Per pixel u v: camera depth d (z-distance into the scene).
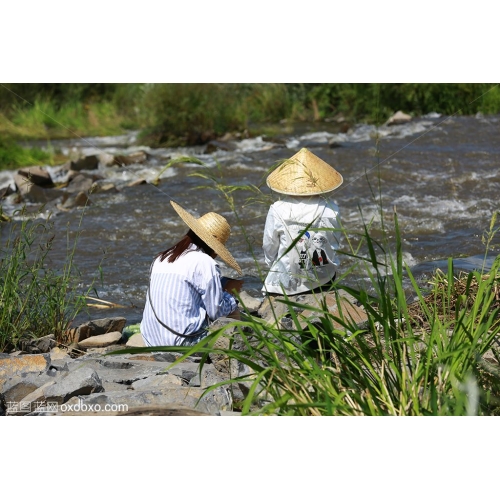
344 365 3.76
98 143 18.86
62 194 12.90
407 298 6.54
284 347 3.72
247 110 20.86
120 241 10.29
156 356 5.49
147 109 19.08
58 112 20.42
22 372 4.96
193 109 18.47
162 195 12.95
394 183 12.84
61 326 6.40
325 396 3.34
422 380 3.67
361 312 5.69
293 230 6.14
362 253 9.12
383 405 3.59
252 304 6.74
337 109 21.89
